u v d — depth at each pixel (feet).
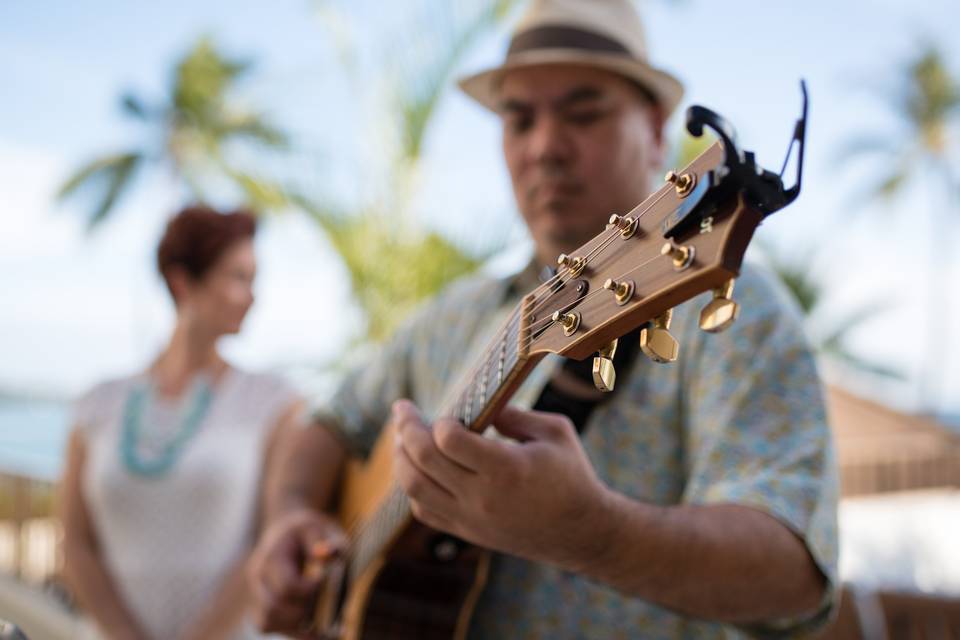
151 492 6.81
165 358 7.37
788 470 3.36
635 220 2.25
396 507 3.99
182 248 7.02
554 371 3.82
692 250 1.95
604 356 2.31
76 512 7.12
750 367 3.57
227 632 6.64
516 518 2.90
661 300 2.04
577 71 4.27
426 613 4.17
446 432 2.77
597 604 3.94
